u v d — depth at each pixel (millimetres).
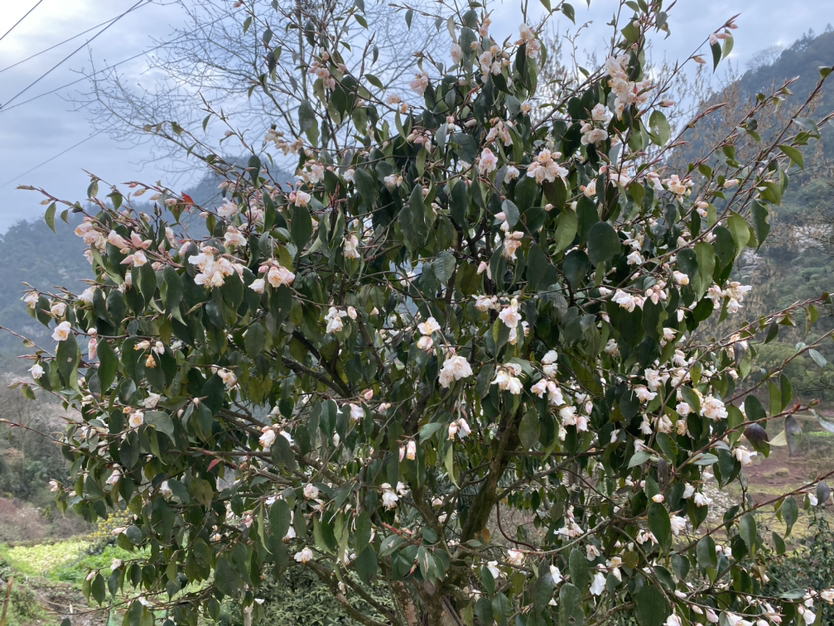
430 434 1371
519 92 1791
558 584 1618
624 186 1411
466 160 1543
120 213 1662
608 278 1731
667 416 1613
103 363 1334
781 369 1499
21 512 10484
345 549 1398
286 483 1867
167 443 1542
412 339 1948
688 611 1658
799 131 1441
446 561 1562
